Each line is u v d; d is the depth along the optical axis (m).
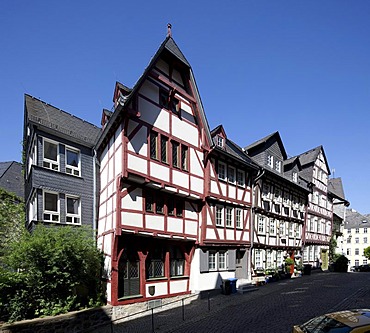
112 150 13.96
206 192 16.19
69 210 15.20
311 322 5.67
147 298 13.38
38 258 10.68
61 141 15.16
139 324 11.46
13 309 9.84
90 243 12.56
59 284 10.99
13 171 23.30
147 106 13.80
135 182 13.09
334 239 34.31
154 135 14.12
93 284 12.65
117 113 12.62
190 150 15.87
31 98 16.56
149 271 13.90
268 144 22.80
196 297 15.18
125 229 12.40
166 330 10.39
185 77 16.34
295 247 25.41
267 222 21.64
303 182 28.66
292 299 14.20
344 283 19.36
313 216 29.91
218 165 17.56
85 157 16.20
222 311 12.57
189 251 15.95
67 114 17.88
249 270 19.03
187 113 16.09
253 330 9.62
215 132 18.25
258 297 15.18
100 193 15.95
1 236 16.94
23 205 18.81
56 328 10.04
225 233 17.38
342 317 5.44
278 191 23.58
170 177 14.41
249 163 19.61
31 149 15.51
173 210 14.91
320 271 29.86
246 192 19.62
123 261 12.88
